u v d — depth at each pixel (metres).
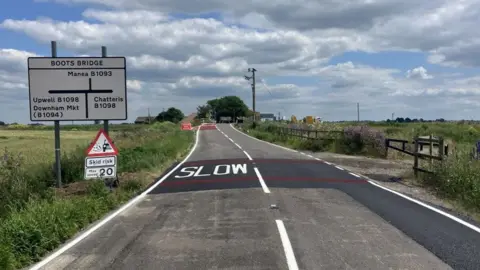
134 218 10.02
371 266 6.42
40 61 14.66
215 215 10.12
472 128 43.28
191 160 24.84
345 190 13.79
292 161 23.27
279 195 12.62
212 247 7.49
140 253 7.25
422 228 8.79
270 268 6.35
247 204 11.32
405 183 15.70
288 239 7.89
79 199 10.96
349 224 9.11
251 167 20.22
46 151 24.05
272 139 45.44
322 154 28.56
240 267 6.41
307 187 14.27
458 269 6.31
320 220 9.47
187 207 11.20
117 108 14.84
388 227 8.87
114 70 14.82
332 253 7.06
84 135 64.94
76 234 8.63
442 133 38.91
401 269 6.30
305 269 6.29
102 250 7.48
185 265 6.57
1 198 11.21
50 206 9.52
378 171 19.33
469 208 10.93
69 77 14.72
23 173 13.67
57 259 7.03
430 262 6.62
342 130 31.75
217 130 78.50
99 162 13.31
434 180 14.75
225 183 15.32
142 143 30.25
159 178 17.27
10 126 108.19
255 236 8.14
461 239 7.95
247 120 96.25
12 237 7.37
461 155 14.88
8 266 6.50
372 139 27.73
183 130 63.69
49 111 14.68
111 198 11.82
